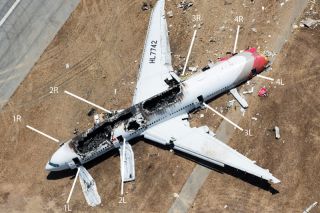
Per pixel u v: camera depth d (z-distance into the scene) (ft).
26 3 396.37
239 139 351.87
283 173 341.00
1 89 376.27
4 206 346.54
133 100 355.36
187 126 347.36
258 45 376.07
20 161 355.77
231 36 379.76
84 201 344.28
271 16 383.24
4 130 364.58
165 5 392.88
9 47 387.34
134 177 344.90
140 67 363.56
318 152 344.28
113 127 341.00
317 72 365.20
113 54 381.19
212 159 333.83
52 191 347.97
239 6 387.34
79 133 358.84
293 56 370.53
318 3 383.65
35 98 372.58
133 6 394.52
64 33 389.39
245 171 325.83
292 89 361.30
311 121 352.28
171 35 384.27
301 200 334.65
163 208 340.18
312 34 376.07
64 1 396.37
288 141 348.38
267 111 357.20
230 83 355.15
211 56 375.45
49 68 380.37
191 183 343.87
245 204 336.70
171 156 350.64
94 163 352.49
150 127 347.15
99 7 394.73
